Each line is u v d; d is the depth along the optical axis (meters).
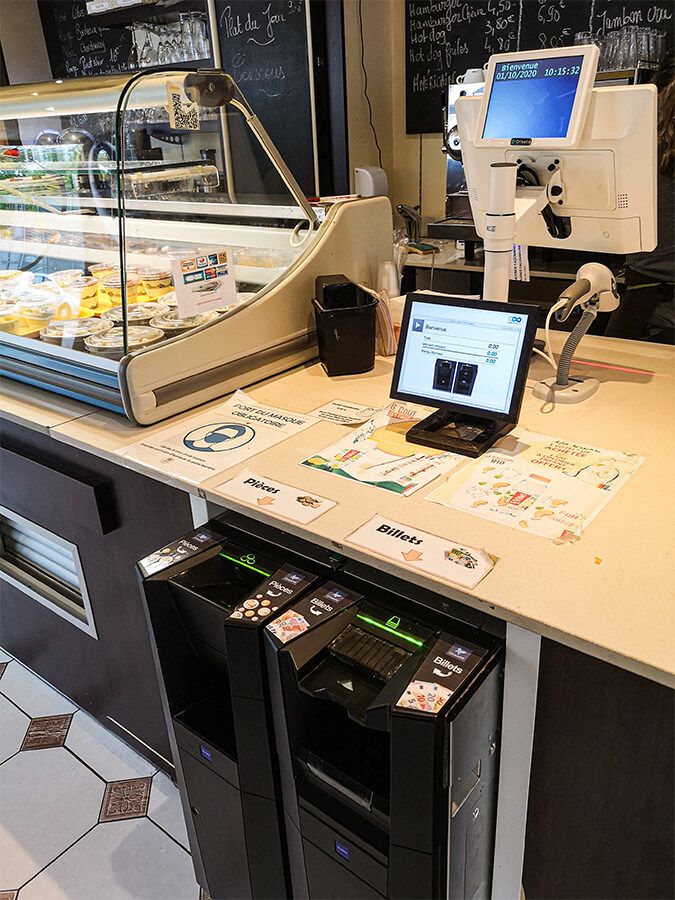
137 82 1.50
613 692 0.98
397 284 2.05
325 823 1.17
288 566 1.26
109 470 1.59
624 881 1.12
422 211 4.18
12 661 2.36
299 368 1.94
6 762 1.96
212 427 1.58
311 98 3.60
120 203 1.49
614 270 2.92
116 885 1.64
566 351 1.64
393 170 4.19
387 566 1.10
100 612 1.83
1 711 2.14
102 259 1.59
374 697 1.04
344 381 1.83
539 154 1.57
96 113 1.53
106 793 1.87
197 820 1.49
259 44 3.67
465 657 1.04
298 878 1.35
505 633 1.07
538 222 1.71
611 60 3.26
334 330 1.79
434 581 1.04
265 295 1.79
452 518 1.19
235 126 1.75
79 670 2.04
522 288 3.23
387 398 1.70
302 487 1.31
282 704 1.14
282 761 1.23
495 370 1.39
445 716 0.95
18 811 1.82
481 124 1.59
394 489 1.29
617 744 1.02
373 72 3.79
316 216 1.94
